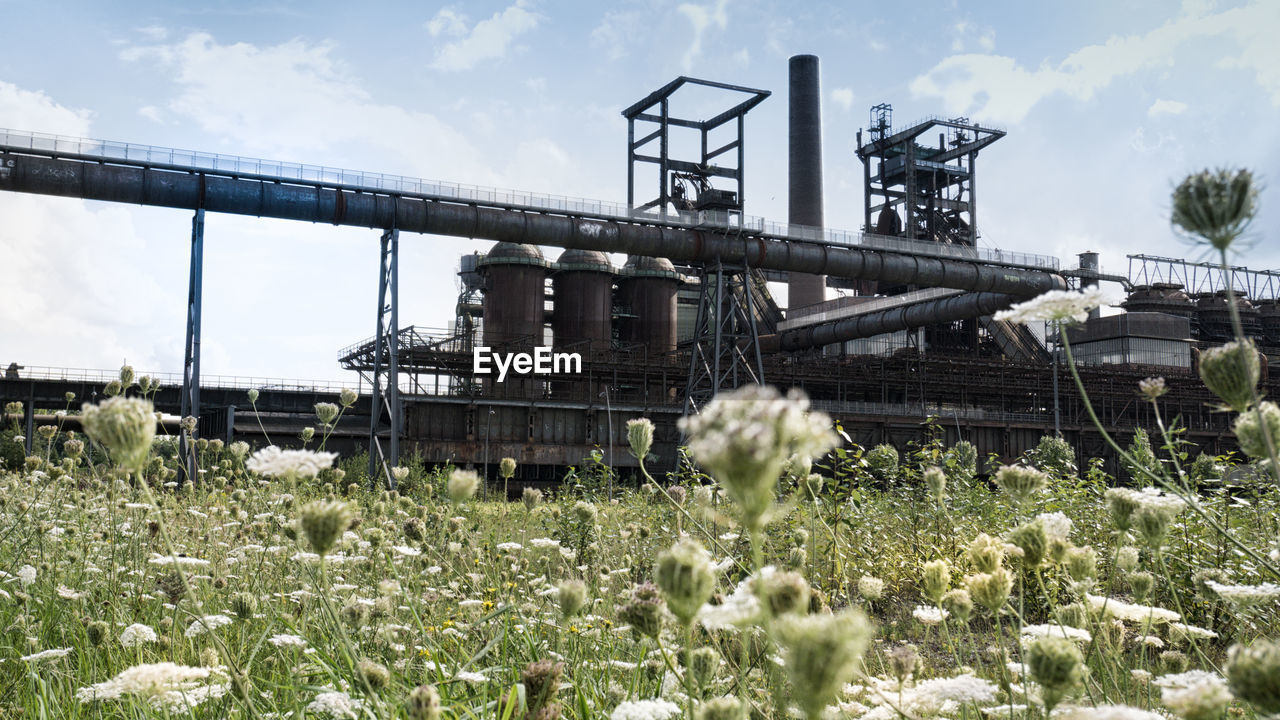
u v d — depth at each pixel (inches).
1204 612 250.1
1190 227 72.7
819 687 44.9
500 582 239.1
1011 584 105.3
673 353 2332.7
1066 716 80.0
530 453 1873.8
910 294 2378.2
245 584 213.0
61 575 234.1
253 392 319.9
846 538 348.5
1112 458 2283.5
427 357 1905.8
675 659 130.2
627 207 1649.9
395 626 157.9
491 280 2206.0
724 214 1726.1
